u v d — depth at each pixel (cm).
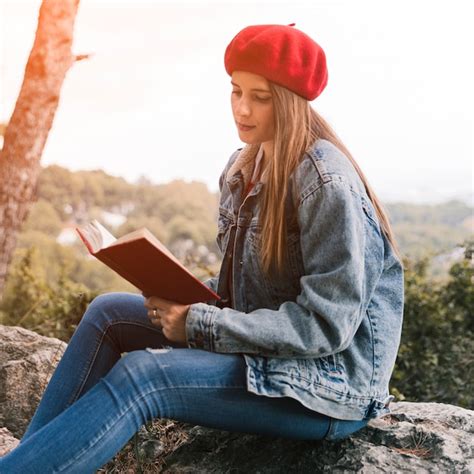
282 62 202
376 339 210
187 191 3900
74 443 192
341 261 195
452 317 550
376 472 214
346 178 200
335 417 205
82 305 533
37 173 524
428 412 247
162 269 194
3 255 515
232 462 234
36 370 297
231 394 202
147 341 233
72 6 519
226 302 228
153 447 251
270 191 206
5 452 263
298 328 197
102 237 198
